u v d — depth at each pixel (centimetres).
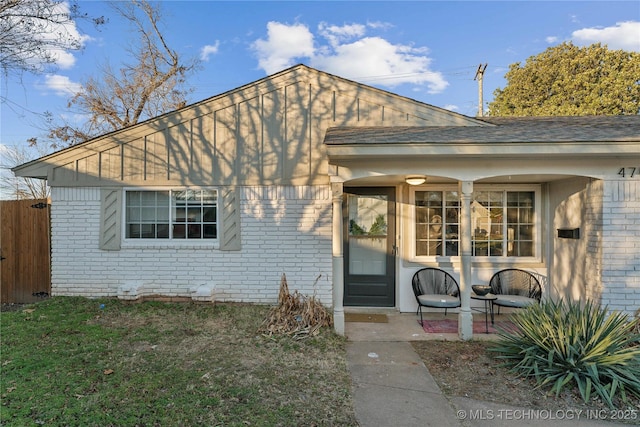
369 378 371
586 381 332
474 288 523
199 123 625
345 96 617
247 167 623
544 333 376
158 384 336
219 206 627
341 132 543
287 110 621
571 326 368
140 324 511
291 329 491
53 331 475
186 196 634
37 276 675
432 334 509
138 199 638
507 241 644
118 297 607
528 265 631
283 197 622
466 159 477
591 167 484
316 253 619
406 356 429
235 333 483
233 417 285
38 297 673
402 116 614
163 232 635
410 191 641
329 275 616
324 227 618
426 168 486
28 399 303
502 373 381
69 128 1479
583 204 532
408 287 636
